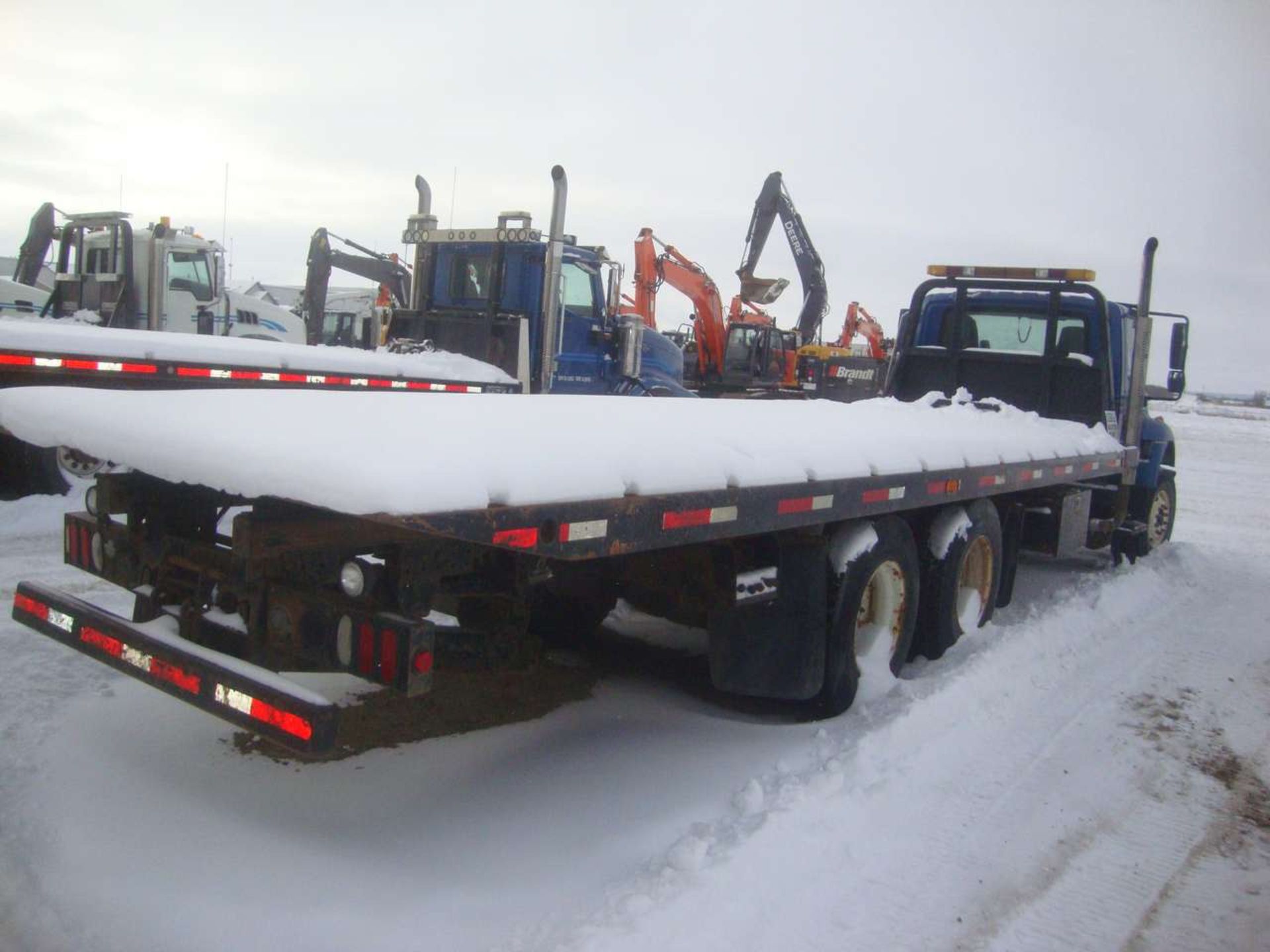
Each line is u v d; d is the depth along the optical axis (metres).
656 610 4.91
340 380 8.52
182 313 13.70
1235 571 8.87
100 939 2.70
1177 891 3.31
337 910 2.86
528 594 3.58
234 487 2.72
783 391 22.25
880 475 4.52
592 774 3.87
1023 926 3.05
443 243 10.81
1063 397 8.05
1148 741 4.61
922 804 3.78
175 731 3.96
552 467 2.92
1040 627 6.18
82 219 13.12
